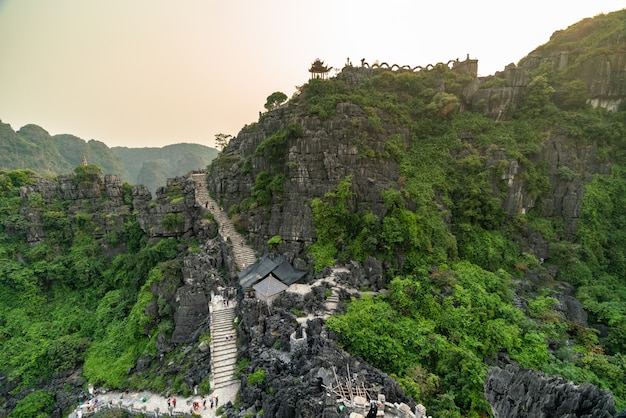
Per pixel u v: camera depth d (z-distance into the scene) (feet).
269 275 149.48
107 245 237.66
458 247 170.30
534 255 178.70
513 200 183.73
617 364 119.85
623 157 196.95
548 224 187.32
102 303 208.33
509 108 205.98
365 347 113.91
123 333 179.63
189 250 197.67
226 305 153.17
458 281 145.38
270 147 187.62
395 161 182.70
